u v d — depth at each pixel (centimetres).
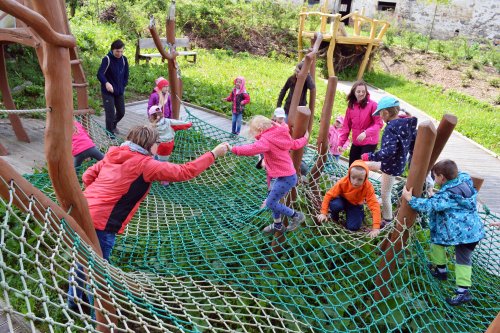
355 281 405
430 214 381
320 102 1183
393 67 1778
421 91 1528
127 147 312
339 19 1484
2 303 323
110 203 304
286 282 397
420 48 1914
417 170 351
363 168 404
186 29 1792
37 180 477
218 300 362
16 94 841
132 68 1209
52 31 236
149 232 441
